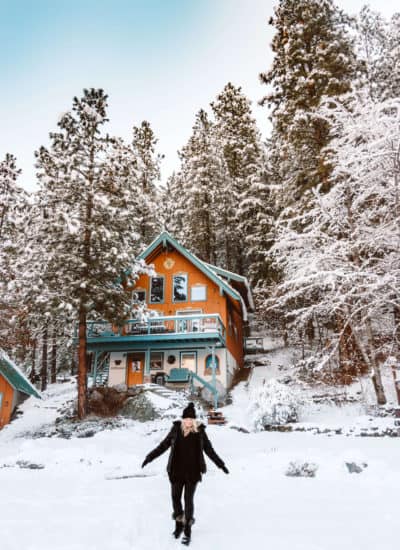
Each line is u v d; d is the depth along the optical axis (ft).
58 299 61.57
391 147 50.49
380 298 49.70
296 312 57.26
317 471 25.50
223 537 13.99
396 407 45.68
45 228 63.52
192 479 14.96
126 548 12.98
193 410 16.94
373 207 56.65
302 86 76.23
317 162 74.43
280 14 89.04
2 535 14.44
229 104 145.07
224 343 82.74
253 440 41.32
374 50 82.12
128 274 73.72
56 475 27.89
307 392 66.54
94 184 67.62
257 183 110.93
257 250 106.73
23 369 120.88
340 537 13.65
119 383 84.94
